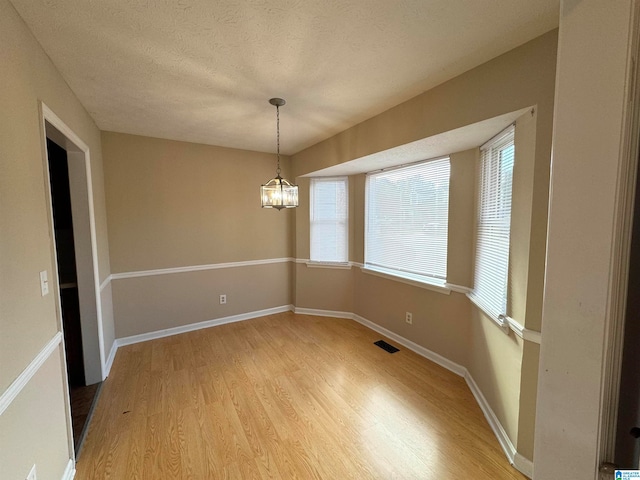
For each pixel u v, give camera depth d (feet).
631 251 1.95
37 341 4.34
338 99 7.41
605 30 1.93
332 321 12.96
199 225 11.89
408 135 7.43
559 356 2.25
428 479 5.04
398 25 4.64
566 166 2.17
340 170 11.71
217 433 6.14
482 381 7.03
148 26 4.63
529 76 4.95
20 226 4.01
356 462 5.39
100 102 7.48
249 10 4.29
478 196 7.64
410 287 10.03
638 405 1.99
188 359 9.45
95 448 5.73
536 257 4.92
